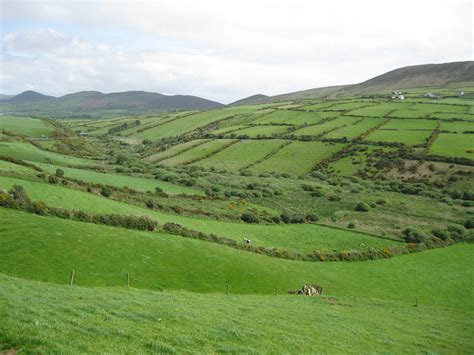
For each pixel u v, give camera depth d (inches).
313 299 1817.2
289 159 6889.8
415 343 1257.4
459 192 5191.9
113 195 3134.8
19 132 6968.5
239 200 4416.8
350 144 7175.2
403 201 5009.8
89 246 1892.2
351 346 1115.3
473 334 1486.2
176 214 3129.9
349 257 2874.0
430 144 6678.2
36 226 1910.7
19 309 907.4
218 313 1226.6
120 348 787.4
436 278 2687.0
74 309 987.9
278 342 1019.3
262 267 2235.5
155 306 1175.0
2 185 2391.7
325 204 4766.2
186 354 820.0
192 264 2030.0
